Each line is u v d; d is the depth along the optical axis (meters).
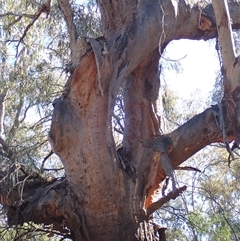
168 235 10.62
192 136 7.74
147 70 8.60
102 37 7.46
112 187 7.39
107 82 7.31
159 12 7.96
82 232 7.38
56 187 7.40
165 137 7.93
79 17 10.65
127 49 7.51
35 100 11.75
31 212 7.33
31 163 8.23
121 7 8.08
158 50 8.31
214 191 11.57
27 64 12.14
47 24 12.08
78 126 7.38
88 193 7.36
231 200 12.57
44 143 10.23
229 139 7.69
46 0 8.43
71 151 7.41
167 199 7.63
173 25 8.27
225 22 7.30
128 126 8.38
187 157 7.97
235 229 10.76
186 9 8.45
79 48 7.34
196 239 9.47
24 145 9.98
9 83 12.06
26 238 9.03
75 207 7.31
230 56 7.29
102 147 7.35
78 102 7.42
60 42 11.88
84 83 7.36
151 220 7.91
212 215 10.23
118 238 7.41
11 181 7.59
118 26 8.03
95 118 7.38
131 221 7.50
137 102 8.48
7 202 7.59
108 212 7.40
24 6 12.49
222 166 13.26
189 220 9.91
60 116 7.36
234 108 7.19
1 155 8.69
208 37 8.73
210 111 7.61
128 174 7.65
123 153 8.06
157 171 7.92
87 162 7.34
